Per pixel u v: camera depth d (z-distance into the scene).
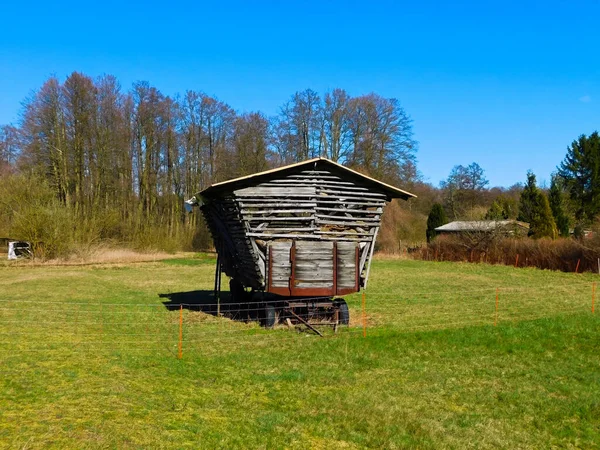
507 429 7.99
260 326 15.05
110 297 20.77
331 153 51.12
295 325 15.11
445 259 43.78
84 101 45.53
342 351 12.30
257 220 14.51
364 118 50.53
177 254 49.25
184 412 8.02
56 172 44.81
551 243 36.31
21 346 11.79
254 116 54.56
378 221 15.13
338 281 14.79
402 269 35.47
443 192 85.56
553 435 7.87
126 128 50.28
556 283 27.03
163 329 14.42
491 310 18.38
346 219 14.93
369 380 10.18
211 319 16.16
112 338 13.03
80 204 45.91
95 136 47.25
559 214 49.44
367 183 14.95
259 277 14.73
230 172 54.34
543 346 13.37
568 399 9.43
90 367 10.23
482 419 8.34
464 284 26.42
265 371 10.56
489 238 41.94
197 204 19.08
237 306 18.38
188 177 57.12
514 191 89.50
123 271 32.94
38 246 37.19
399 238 52.44
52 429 6.91
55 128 44.62
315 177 14.71
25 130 44.44
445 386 9.99
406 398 9.20
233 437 7.16
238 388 9.43
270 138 53.75
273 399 8.92
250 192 14.48
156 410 8.01
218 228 18.72
